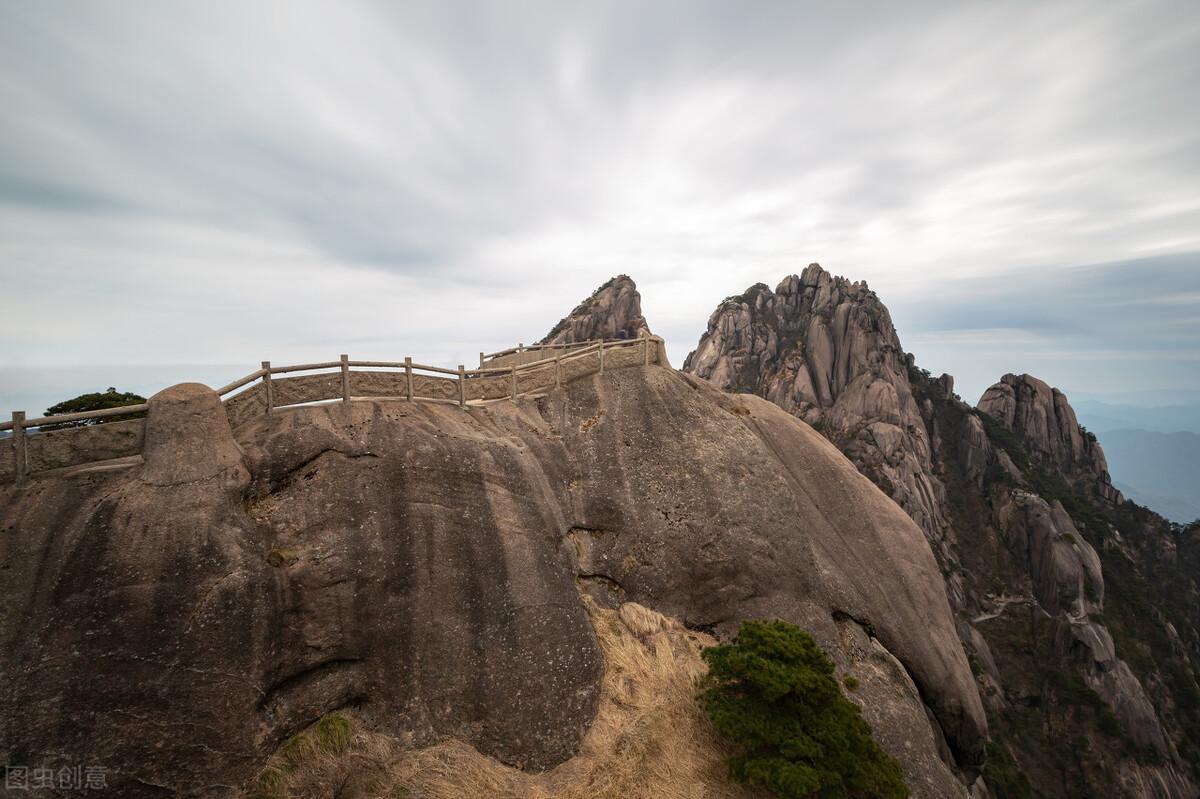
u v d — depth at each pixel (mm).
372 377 19453
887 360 117688
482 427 21375
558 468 22359
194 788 12172
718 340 147375
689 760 15922
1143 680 81500
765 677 15820
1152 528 118750
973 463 111500
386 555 16297
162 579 12898
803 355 129000
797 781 13750
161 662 12375
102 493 13336
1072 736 71875
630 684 17766
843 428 111750
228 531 14102
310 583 14977
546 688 16344
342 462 16984
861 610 23391
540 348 35781
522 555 18250
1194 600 106312
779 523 23625
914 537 27469
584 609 18938
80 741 11336
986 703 74000
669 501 23125
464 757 14727
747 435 26312
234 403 16391
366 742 14328
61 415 13234
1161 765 69000
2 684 11055
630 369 27859
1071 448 126812
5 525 12180
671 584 21781
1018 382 130750
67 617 11891
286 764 13258
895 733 19125
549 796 14289
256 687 13398
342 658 15102
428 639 16031
